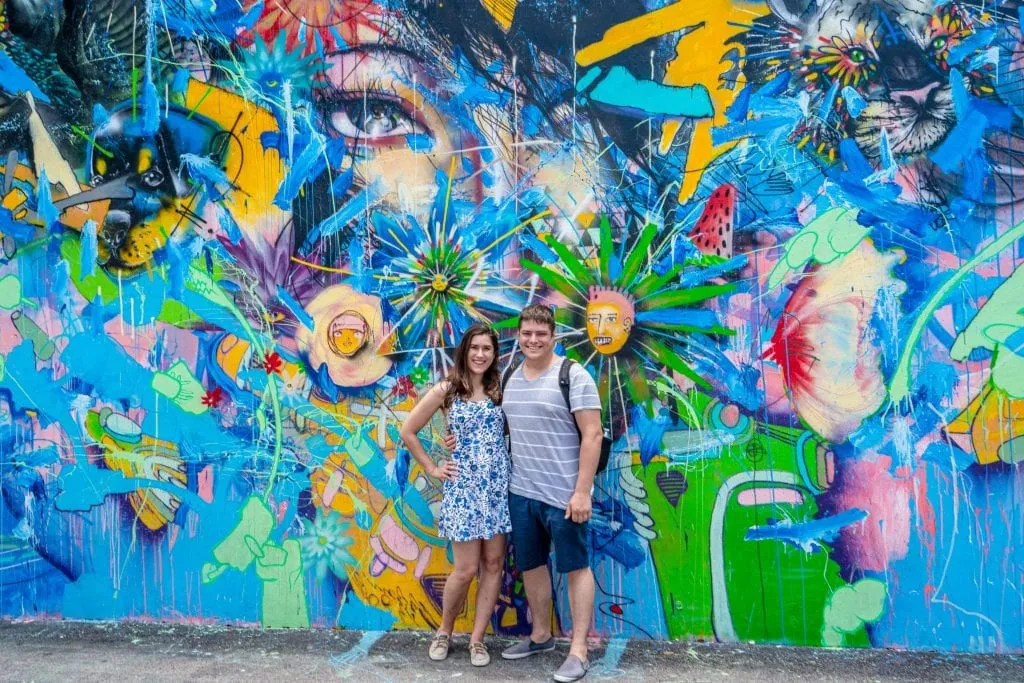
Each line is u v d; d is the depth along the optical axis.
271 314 3.86
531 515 3.41
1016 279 3.46
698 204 3.61
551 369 3.39
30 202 3.98
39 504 4.02
